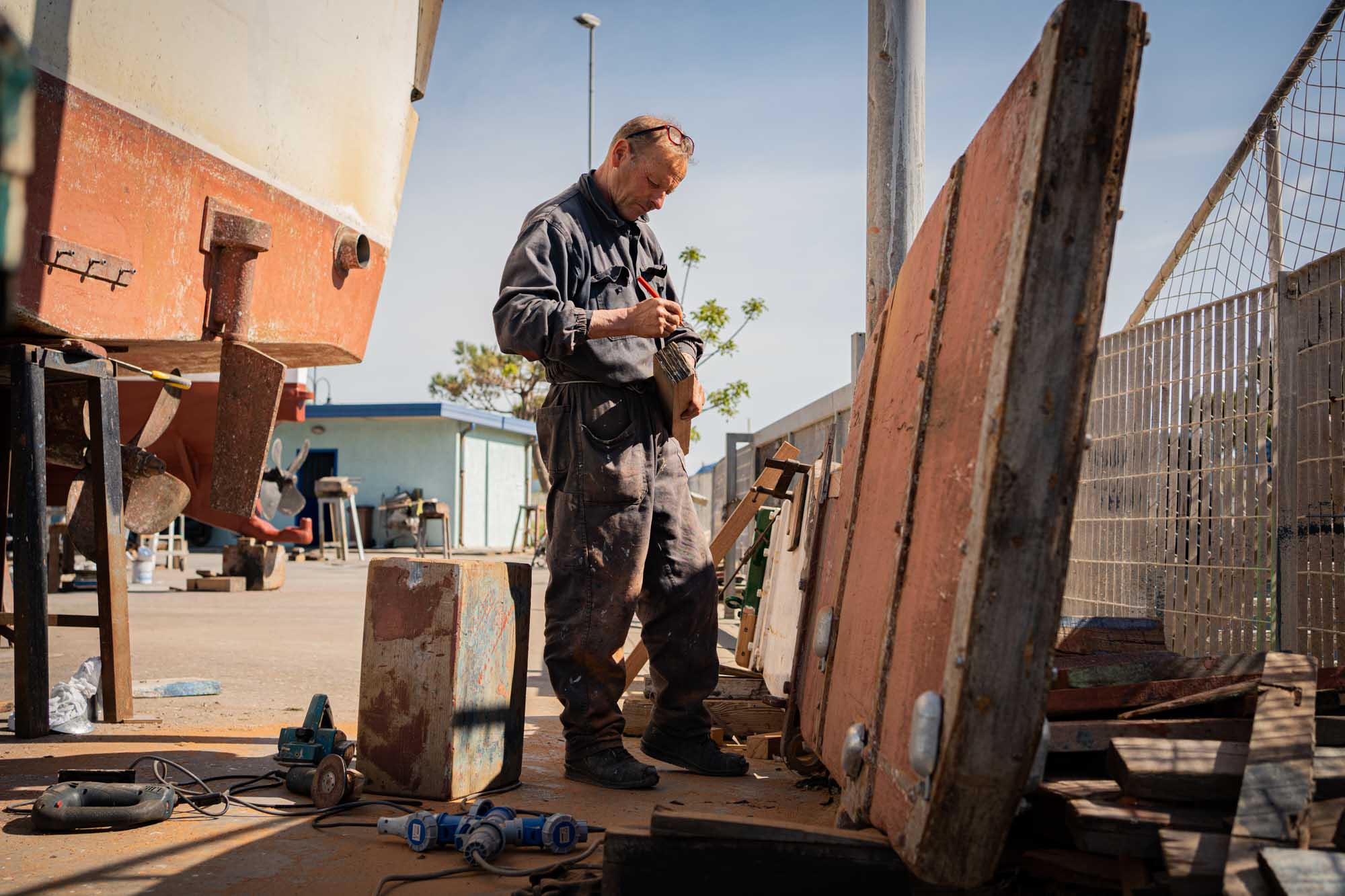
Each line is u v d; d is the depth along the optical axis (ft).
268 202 17.35
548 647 11.16
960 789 5.08
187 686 16.92
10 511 14.48
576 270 11.34
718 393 66.33
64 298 13.19
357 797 9.88
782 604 14.65
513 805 9.89
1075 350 5.00
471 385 152.15
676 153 11.39
